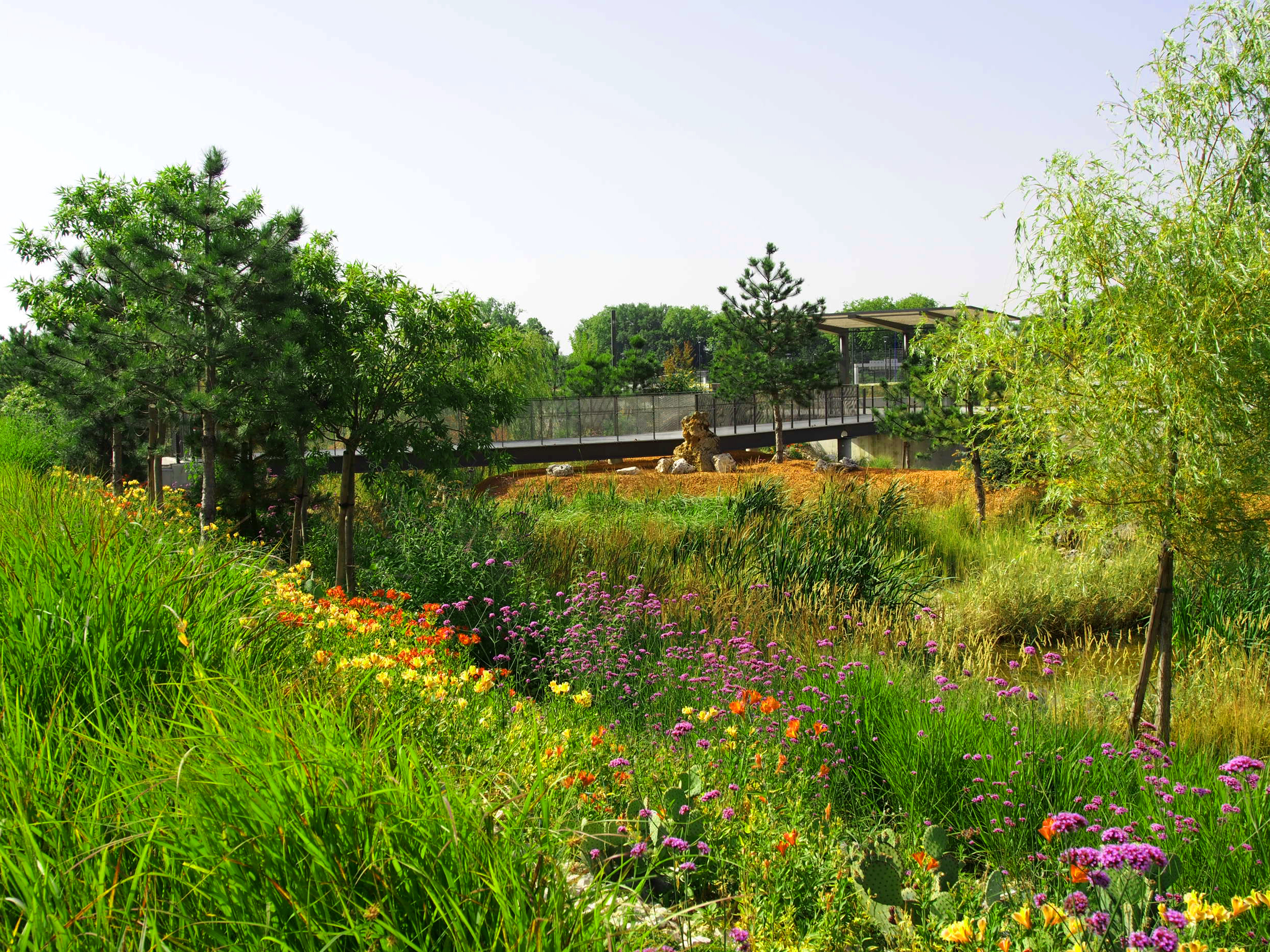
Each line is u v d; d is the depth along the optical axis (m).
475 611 9.58
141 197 13.59
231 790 2.12
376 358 11.97
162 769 2.30
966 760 4.99
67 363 12.24
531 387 34.50
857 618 9.97
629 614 9.20
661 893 3.24
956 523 15.66
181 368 12.00
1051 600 10.67
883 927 3.01
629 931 2.15
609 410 30.81
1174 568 6.93
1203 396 5.83
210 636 3.55
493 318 14.17
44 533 4.12
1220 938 3.06
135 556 4.10
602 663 7.29
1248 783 4.65
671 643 8.74
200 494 14.95
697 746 4.78
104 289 13.35
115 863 2.06
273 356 11.56
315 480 16.64
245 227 12.22
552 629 8.62
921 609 10.05
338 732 2.57
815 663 7.82
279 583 5.45
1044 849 4.18
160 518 7.62
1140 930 2.51
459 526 11.57
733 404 32.69
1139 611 10.67
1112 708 7.22
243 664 3.44
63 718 2.65
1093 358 6.47
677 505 15.76
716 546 12.45
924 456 18.69
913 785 4.89
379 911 1.80
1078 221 6.29
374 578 11.40
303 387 11.79
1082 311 6.50
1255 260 5.78
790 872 3.31
